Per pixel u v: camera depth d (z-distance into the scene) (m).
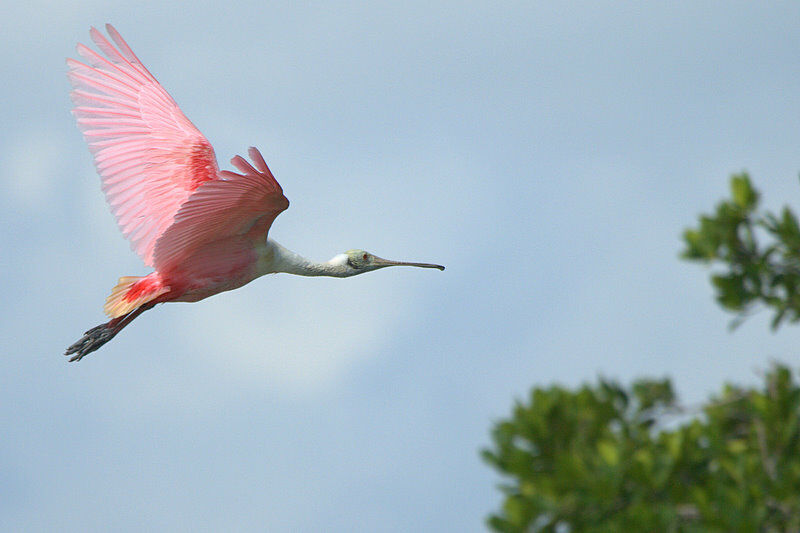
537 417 9.98
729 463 9.67
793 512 9.38
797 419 9.82
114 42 19.70
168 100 20.09
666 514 9.28
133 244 19.02
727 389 10.39
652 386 10.20
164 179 19.28
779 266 11.58
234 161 15.45
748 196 11.65
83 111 19.25
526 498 9.71
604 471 9.54
